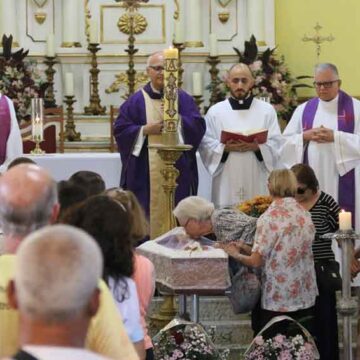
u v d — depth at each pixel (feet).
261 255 36.17
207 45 79.61
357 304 40.63
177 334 34.06
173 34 78.38
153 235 50.03
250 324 44.24
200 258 34.27
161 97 50.93
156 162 49.83
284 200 36.88
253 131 49.90
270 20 79.25
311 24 81.00
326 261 40.16
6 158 54.39
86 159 53.83
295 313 37.27
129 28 77.87
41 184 19.43
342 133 49.70
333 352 39.65
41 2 79.41
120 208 23.07
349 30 80.69
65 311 14.55
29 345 14.56
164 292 35.42
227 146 50.03
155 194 49.96
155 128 49.39
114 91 78.07
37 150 57.00
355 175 50.19
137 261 25.77
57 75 78.43
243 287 36.81
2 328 18.88
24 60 76.48
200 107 74.84
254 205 42.45
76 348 14.70
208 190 53.88
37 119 57.67
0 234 23.27
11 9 78.28
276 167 50.98
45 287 14.48
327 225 40.42
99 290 15.46
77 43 78.79
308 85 76.54
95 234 22.61
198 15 78.69
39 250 14.73
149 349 26.91
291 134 52.24
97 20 78.89
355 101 51.75
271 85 71.72
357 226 50.39
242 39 79.82
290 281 36.65
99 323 18.52
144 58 78.28
